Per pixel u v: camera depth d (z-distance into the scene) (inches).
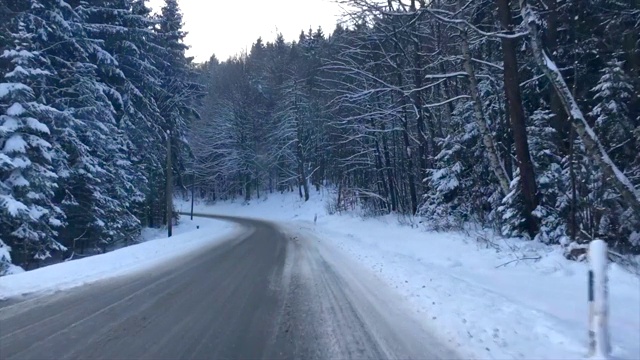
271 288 418.3
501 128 818.2
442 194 908.0
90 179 1069.1
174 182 2095.2
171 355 235.8
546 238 546.0
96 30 1344.7
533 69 668.7
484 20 791.7
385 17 920.9
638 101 557.3
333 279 462.3
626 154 559.8
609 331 263.6
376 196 1456.7
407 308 331.9
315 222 1642.5
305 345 252.2
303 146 2541.8
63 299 374.6
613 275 370.3
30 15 1008.9
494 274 450.3
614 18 604.7
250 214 2682.1
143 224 1715.1
